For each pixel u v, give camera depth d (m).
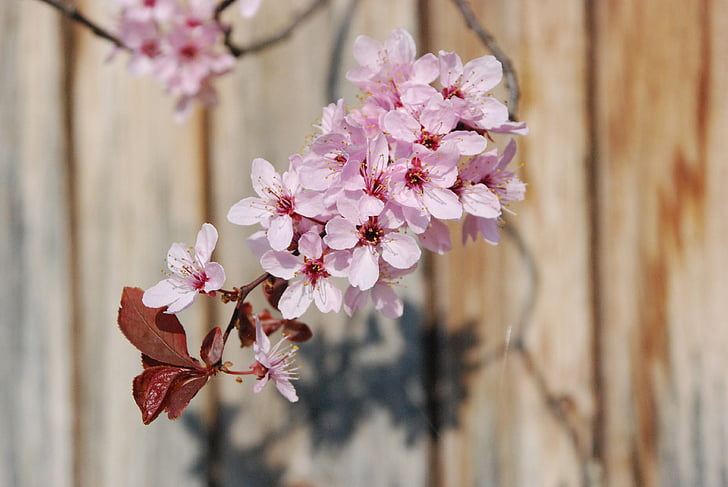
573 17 0.88
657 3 0.88
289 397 0.75
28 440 0.88
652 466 0.87
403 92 0.75
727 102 0.87
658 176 0.87
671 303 0.87
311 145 0.75
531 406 0.87
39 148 0.88
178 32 0.84
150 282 0.88
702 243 0.87
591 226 0.87
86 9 0.88
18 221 0.88
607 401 0.87
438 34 0.88
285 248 0.75
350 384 0.87
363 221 0.74
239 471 0.87
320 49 0.88
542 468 0.87
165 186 0.88
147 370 0.74
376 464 0.87
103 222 0.88
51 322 0.88
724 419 0.87
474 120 0.75
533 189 0.87
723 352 0.87
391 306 0.76
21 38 0.88
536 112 0.88
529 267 0.87
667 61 0.88
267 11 0.88
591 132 0.87
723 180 0.87
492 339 0.87
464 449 0.87
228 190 0.88
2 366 0.88
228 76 0.88
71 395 0.88
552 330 0.87
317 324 0.87
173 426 0.87
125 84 0.88
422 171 0.75
